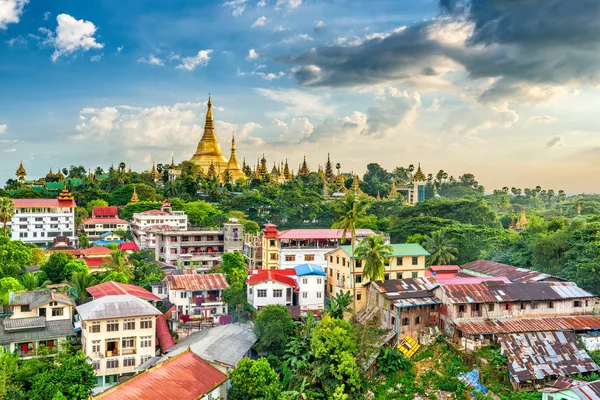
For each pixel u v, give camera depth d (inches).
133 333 3309.5
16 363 2940.5
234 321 4114.2
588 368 3198.8
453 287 3619.6
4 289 3843.5
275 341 3378.4
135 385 2605.8
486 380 3080.7
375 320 3750.0
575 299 3720.5
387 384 3159.5
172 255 5802.2
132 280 4581.7
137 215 7047.2
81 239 6628.9
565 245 4778.5
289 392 2974.9
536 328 3442.4
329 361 3127.5
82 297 4020.7
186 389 2659.9
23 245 5162.4
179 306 4106.8
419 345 3457.2
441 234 5467.5
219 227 7047.2
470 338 3344.0
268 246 5022.1
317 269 4394.7
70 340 3358.8
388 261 4040.4
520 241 5585.6
